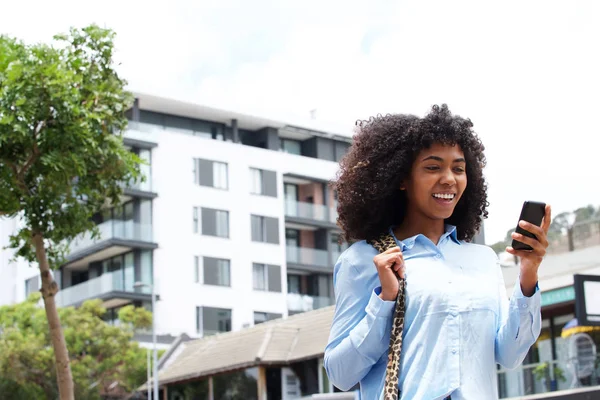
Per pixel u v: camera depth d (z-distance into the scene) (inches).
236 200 2402.8
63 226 563.5
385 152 141.6
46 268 562.9
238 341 1273.4
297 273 2561.5
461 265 134.3
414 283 131.1
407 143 139.9
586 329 750.5
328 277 2578.7
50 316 552.4
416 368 128.0
